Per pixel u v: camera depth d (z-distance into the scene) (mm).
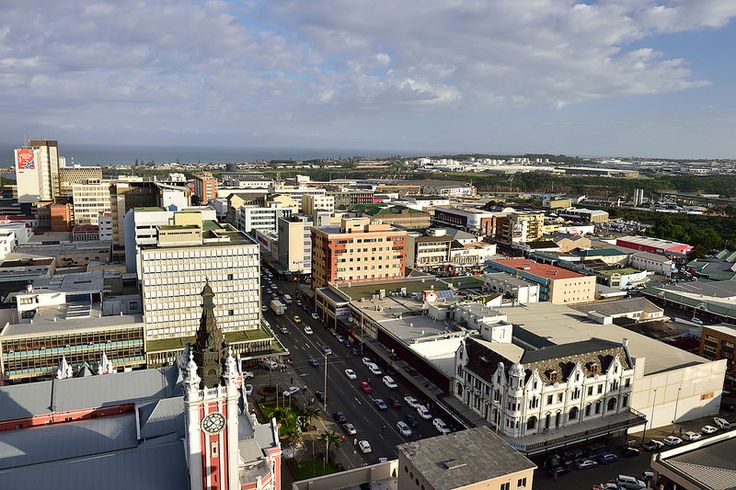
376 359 172000
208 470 72562
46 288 179375
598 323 172000
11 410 96875
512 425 116312
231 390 71500
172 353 161500
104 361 125375
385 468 90125
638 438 129000
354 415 137250
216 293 174000
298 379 157500
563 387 120375
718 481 84250
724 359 145125
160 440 86875
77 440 88062
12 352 145625
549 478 112438
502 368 118250
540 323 168500
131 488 73812
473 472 81875
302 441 124375
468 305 175750
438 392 140375
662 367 138875
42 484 72500
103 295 181000
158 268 165375
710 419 141750
